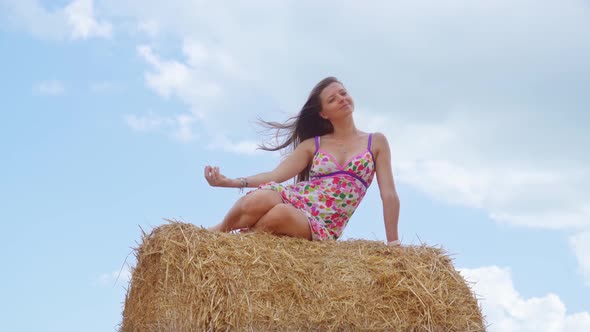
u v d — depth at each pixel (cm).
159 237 459
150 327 459
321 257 472
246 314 421
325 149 583
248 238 470
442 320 459
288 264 451
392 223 560
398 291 458
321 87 598
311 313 436
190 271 428
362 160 567
